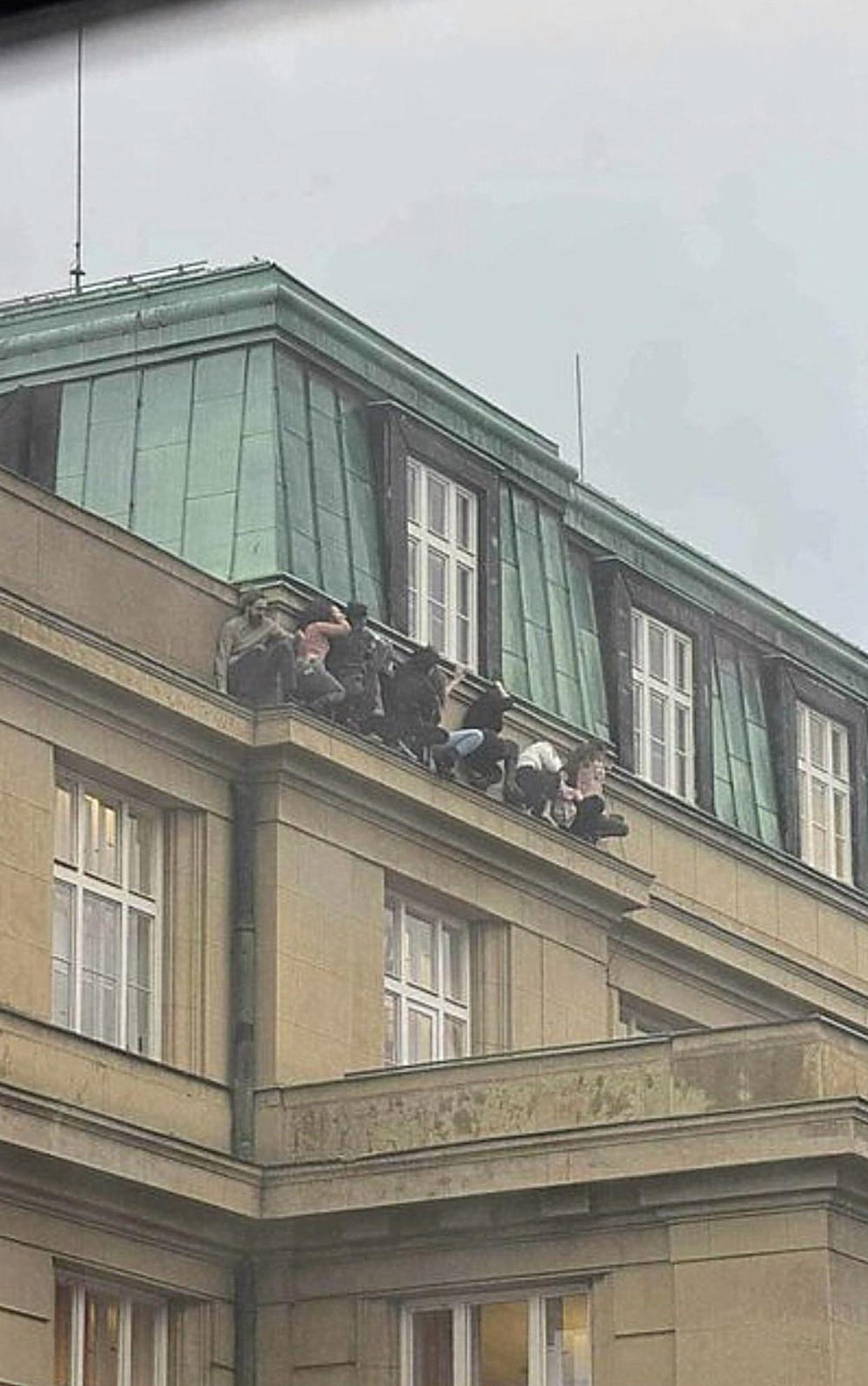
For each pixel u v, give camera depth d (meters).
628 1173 33.47
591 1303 33.69
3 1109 31.73
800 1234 32.72
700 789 45.50
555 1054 34.53
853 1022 46.16
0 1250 31.94
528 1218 33.97
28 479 39.75
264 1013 35.59
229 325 39.69
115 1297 33.97
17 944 33.00
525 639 42.31
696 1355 32.91
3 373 41.12
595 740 41.72
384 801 37.19
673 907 42.16
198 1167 34.06
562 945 39.72
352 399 40.34
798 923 46.00
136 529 38.97
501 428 42.62
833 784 49.34
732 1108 33.44
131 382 40.16
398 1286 34.47
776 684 48.31
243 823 36.16
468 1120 34.72
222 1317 34.81
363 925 36.81
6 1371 31.77
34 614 33.38
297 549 38.22
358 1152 34.97
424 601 40.50
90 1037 33.75
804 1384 32.28
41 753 33.66
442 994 38.31
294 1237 34.91
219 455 38.97
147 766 35.09
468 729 39.12
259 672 36.34
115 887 35.12
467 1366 34.22
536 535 43.38
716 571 47.00
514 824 38.72
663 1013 42.38
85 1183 32.94
